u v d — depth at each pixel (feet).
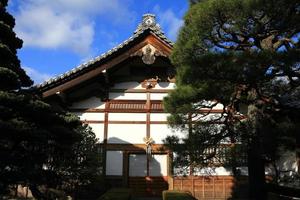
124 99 79.20
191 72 41.68
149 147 76.02
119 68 79.51
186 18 42.52
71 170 62.59
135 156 76.84
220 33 43.29
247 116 54.39
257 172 53.16
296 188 59.00
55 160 60.70
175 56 43.55
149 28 76.13
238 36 44.80
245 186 72.28
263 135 47.11
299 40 43.93
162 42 76.18
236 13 39.24
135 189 75.05
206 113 58.23
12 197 60.80
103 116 78.23
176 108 50.16
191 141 52.95
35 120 45.85
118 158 76.13
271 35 45.91
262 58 38.47
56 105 78.02
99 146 76.38
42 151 47.19
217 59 39.73
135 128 77.61
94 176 66.90
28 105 43.68
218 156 56.29
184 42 42.68
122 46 75.61
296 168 73.26
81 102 78.95
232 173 73.41
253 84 42.98
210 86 44.09
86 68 75.66
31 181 45.24
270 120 50.85
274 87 45.21
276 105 50.08
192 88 45.60
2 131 40.47
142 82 80.18
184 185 72.38
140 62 79.97
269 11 38.93
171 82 80.02
